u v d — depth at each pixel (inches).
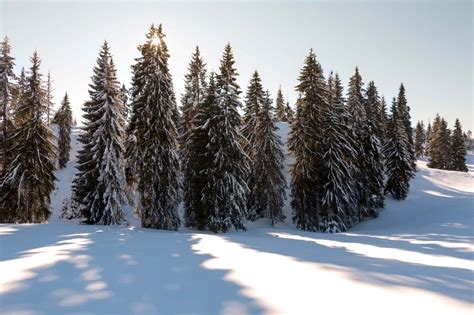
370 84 1881.2
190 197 1173.7
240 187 1111.0
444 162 3070.9
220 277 269.6
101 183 990.4
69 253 396.2
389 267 332.8
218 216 1069.1
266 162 1402.6
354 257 469.7
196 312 189.5
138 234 681.0
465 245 748.0
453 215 1242.0
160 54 1053.8
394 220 1409.9
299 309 188.2
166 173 1039.0
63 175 2153.1
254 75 1662.2
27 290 234.8
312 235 1010.1
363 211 1501.0
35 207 1060.5
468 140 6407.5
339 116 1348.4
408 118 2416.3
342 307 190.1
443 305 191.6
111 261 348.8
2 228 705.6
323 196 1252.5
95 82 1080.2
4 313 189.6
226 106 1140.5
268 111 1449.3
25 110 1052.5
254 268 305.9
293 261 349.7
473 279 290.4
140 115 1023.6
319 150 1269.7
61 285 248.5
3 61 1058.1
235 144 1123.9
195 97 1662.2
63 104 2284.7
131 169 1058.1
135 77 1069.1
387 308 187.2
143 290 235.9
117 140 1020.5
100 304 205.6
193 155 1154.0
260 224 1393.9
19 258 362.9
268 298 209.3
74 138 2805.1
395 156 1769.2
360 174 1451.8
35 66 1066.7
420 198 1800.0
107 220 987.9
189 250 451.8
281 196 1433.3
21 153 1019.9
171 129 1077.1
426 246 748.6
